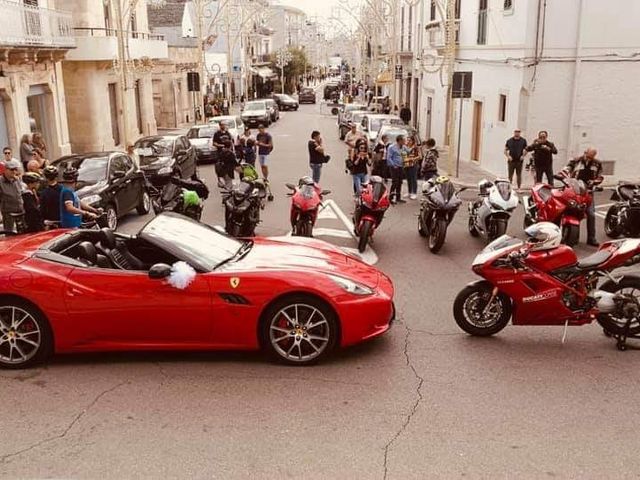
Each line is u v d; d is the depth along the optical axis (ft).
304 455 15.19
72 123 87.35
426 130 105.81
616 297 21.38
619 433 16.22
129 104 101.96
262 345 20.21
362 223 35.68
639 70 58.49
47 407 17.54
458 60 79.56
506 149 56.29
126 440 15.85
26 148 54.85
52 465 14.82
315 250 23.02
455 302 22.48
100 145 88.22
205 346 20.11
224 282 19.72
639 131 59.62
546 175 55.21
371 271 22.35
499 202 36.52
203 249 21.49
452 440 15.87
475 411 17.31
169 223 22.62
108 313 19.71
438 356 20.98
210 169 78.28
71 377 19.36
